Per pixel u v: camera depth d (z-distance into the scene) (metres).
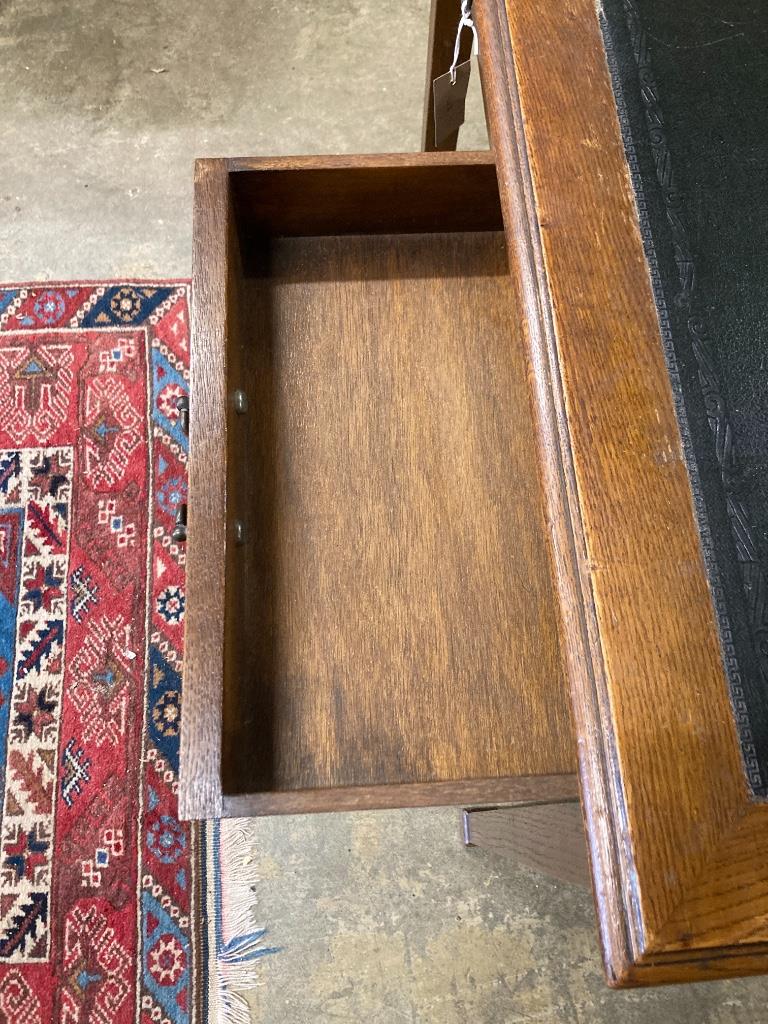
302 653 0.75
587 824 0.52
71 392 1.34
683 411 0.60
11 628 1.24
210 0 1.61
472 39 1.06
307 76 1.56
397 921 1.16
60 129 1.52
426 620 0.76
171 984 1.12
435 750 0.73
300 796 0.60
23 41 1.58
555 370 0.62
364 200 0.82
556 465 0.60
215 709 0.62
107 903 1.14
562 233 0.65
